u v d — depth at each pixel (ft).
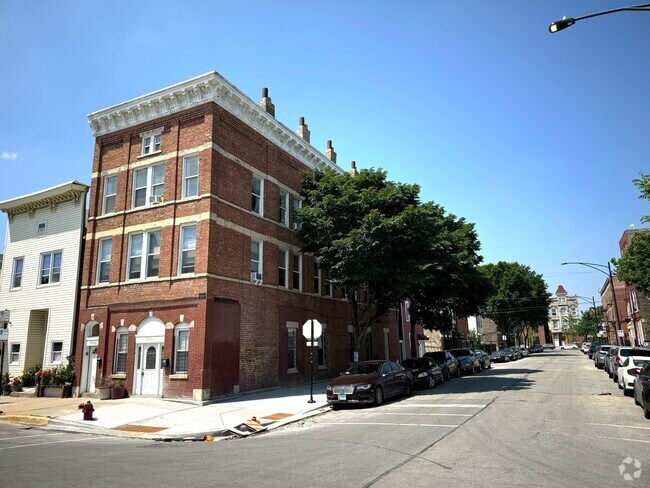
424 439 33.68
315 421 47.21
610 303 246.68
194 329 61.72
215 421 46.93
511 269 216.33
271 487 22.62
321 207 76.23
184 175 68.95
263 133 78.69
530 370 110.32
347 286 70.64
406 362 77.05
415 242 71.00
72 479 24.85
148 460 30.12
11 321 87.76
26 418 51.60
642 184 61.52
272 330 74.90
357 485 22.70
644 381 43.34
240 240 70.13
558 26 33.53
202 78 67.82
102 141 77.71
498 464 26.20
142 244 70.08
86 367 71.36
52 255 85.66
